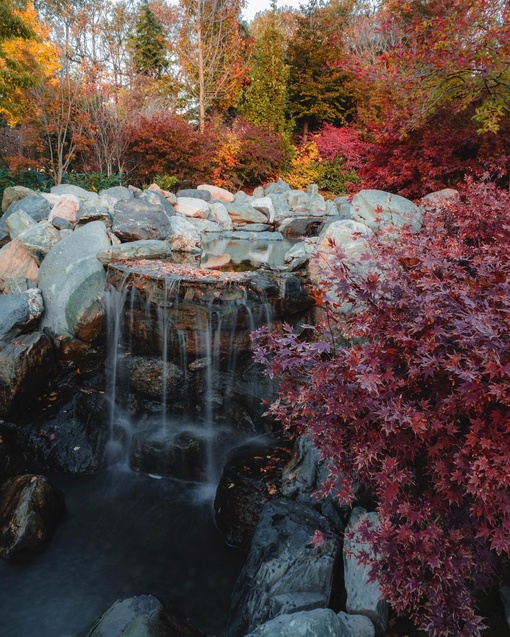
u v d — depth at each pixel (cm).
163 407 420
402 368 200
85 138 1096
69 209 612
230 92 1612
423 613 193
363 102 1398
